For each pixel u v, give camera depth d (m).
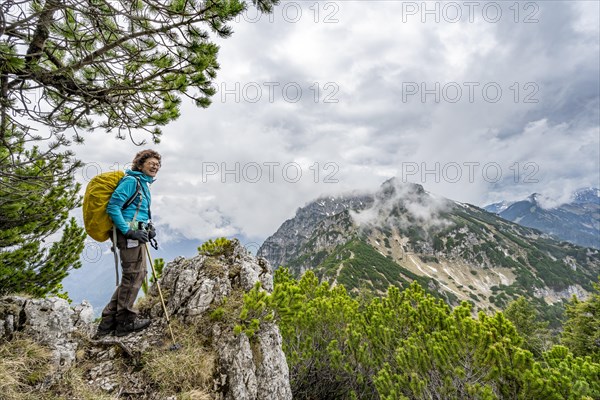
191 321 5.69
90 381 4.35
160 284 6.77
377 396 8.88
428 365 7.18
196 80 5.63
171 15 4.77
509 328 6.52
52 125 5.21
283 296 5.73
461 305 7.34
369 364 8.88
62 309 4.96
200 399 4.35
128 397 4.21
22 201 7.36
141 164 5.14
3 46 3.91
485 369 6.45
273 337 5.83
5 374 3.69
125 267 4.97
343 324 10.04
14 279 8.76
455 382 6.78
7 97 4.66
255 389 5.06
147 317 5.93
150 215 5.30
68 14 4.79
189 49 4.98
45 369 4.16
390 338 8.84
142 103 5.73
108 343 4.97
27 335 4.45
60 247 10.14
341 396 9.13
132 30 5.00
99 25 4.71
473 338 6.65
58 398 3.89
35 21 4.12
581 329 26.62
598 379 6.23
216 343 5.32
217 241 7.93
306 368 8.93
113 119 6.04
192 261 7.06
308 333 9.71
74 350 4.72
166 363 4.59
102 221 4.71
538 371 5.69
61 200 9.38
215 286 6.33
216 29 4.83
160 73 5.36
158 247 5.37
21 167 5.80
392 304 10.06
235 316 5.70
